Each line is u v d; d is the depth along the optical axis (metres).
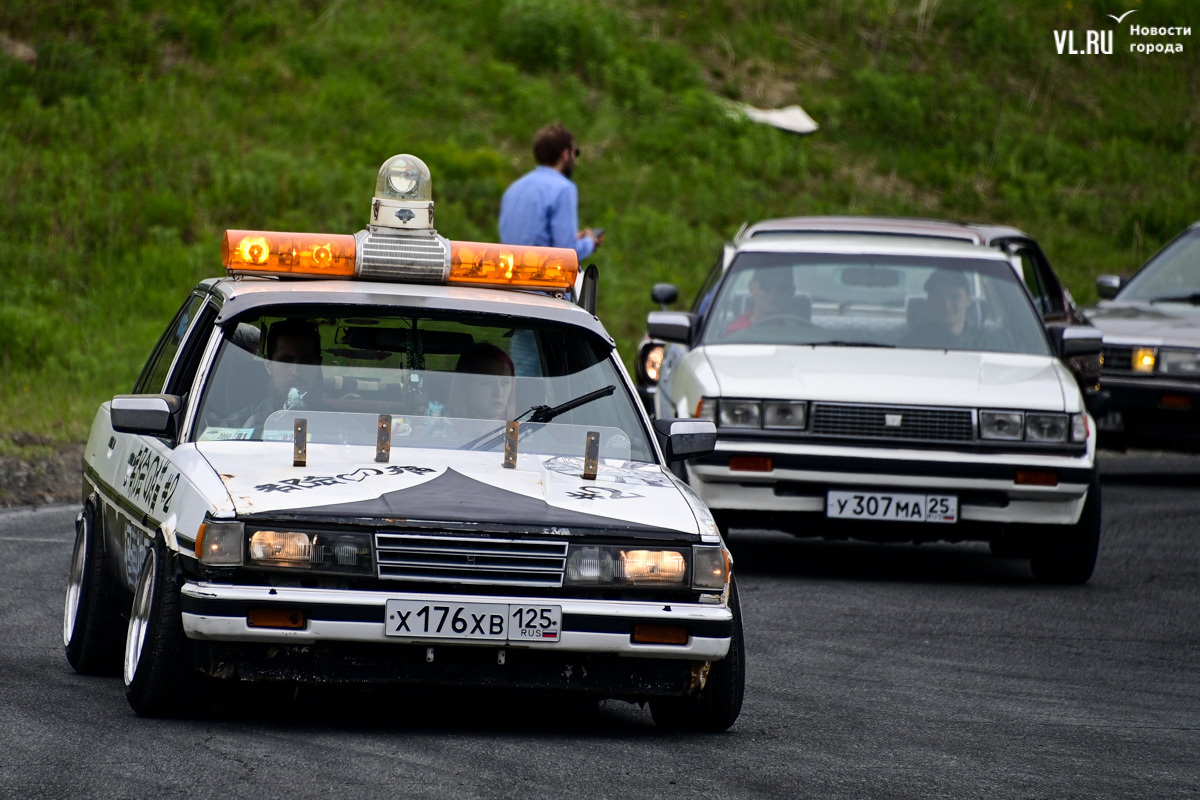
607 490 20.89
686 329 39.84
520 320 23.45
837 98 112.44
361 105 91.56
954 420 36.19
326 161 83.75
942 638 30.23
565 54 103.62
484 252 24.80
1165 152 117.94
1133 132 119.94
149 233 73.44
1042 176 108.31
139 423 21.53
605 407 23.23
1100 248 102.00
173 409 21.86
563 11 106.81
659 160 96.69
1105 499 51.19
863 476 36.03
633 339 74.62
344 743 19.52
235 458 20.94
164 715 20.56
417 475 20.53
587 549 19.66
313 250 24.16
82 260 70.88
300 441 20.78
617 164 94.81
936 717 23.34
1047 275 50.34
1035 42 127.25
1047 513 36.25
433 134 91.56
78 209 73.56
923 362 38.12
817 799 17.97
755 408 36.44
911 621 31.92
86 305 67.06
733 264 41.97
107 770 17.89
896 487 36.19
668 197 92.88
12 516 40.19
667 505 20.70
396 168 24.53
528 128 95.19
